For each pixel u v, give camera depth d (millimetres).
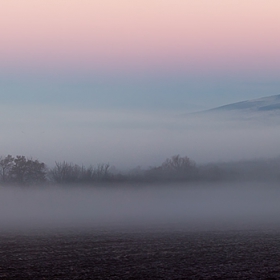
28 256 59906
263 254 60875
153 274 50281
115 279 48188
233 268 52938
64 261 56719
